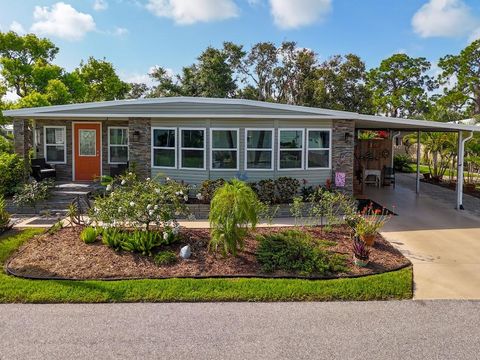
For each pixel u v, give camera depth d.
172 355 4.03
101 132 14.67
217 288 5.80
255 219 6.93
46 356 3.99
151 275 6.25
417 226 9.88
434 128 13.10
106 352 4.08
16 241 7.96
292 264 6.54
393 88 46.12
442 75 39.72
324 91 30.73
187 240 7.75
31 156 14.88
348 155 12.16
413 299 5.55
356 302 5.47
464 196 14.98
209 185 11.09
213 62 31.36
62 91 20.70
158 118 12.17
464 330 4.60
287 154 12.11
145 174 12.34
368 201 13.61
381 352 4.10
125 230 7.88
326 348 4.18
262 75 35.59
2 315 4.99
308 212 10.77
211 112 11.56
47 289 5.70
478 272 6.61
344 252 7.32
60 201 11.75
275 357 4.00
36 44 22.66
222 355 4.04
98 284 5.87
